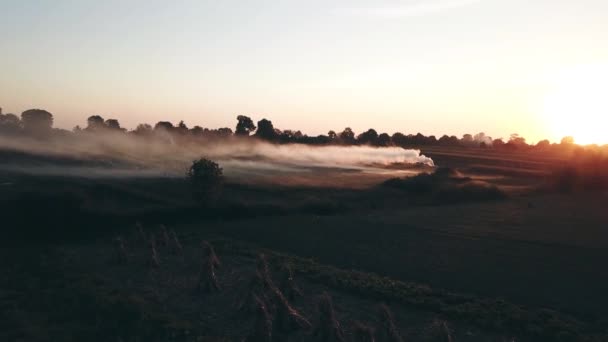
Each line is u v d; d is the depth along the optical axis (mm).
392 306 24281
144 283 28016
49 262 31516
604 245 37531
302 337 20641
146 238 39656
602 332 20781
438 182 70875
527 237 40531
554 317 22234
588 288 26969
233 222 47625
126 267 31500
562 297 25469
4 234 37719
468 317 22406
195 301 24938
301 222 47625
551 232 42719
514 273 29875
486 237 40594
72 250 35750
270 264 31984
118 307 23172
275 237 40750
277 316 21406
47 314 22344
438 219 49719
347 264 32219
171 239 37594
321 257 34125
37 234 38875
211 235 41344
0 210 41688
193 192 50438
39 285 26531
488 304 23938
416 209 57094
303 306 24406
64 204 44125
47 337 19672
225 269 31016
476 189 67312
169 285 27672
